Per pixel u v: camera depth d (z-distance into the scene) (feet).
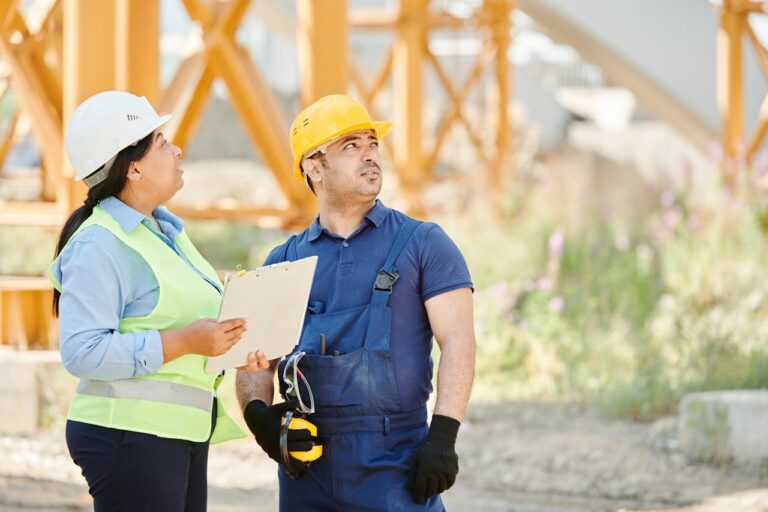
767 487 26.53
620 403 34.96
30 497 24.91
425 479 13.16
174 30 141.59
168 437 13.50
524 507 25.38
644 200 88.33
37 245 53.31
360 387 13.62
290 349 13.78
